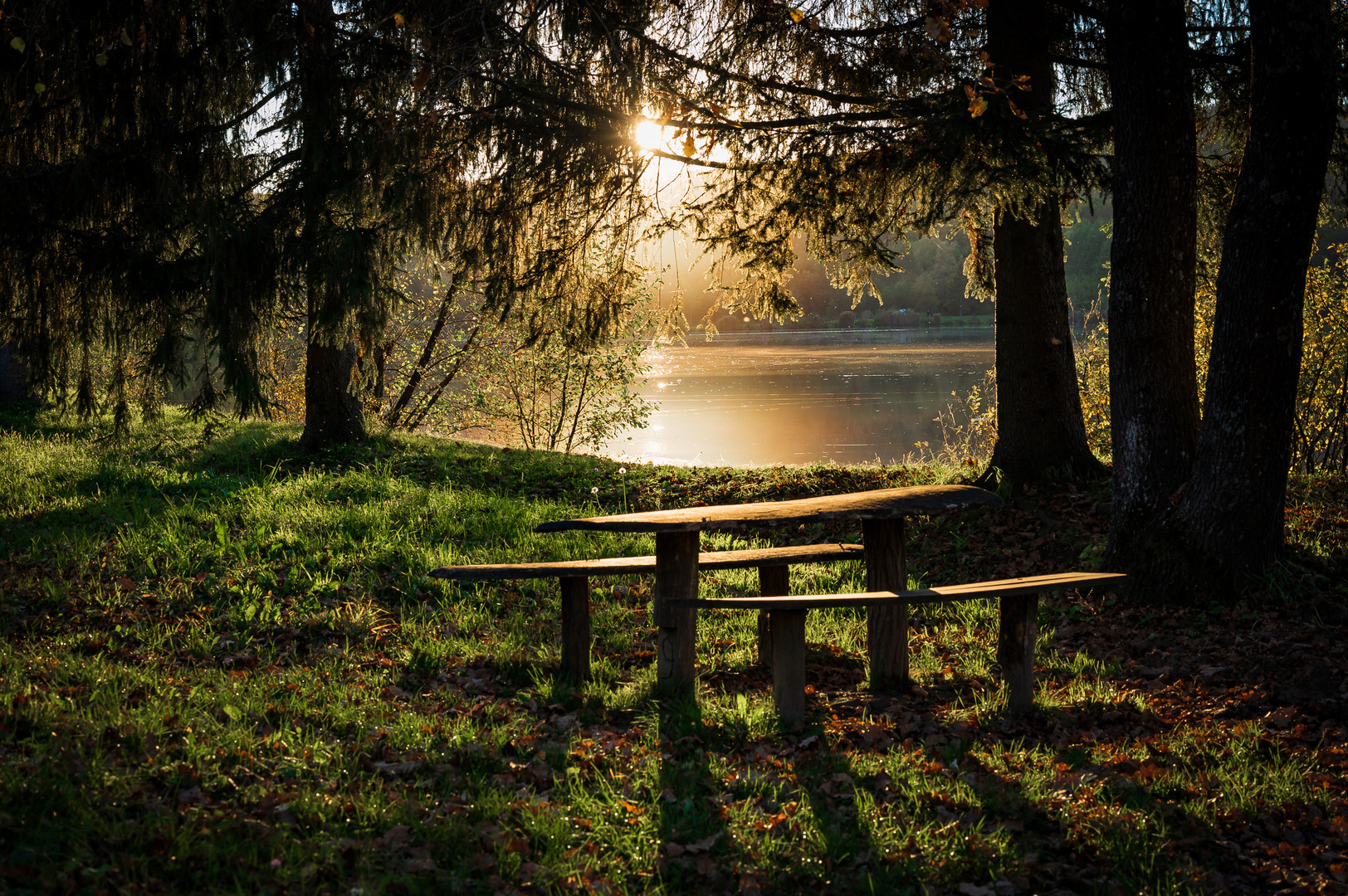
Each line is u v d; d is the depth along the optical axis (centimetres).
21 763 318
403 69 734
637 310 1648
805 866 304
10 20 690
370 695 458
